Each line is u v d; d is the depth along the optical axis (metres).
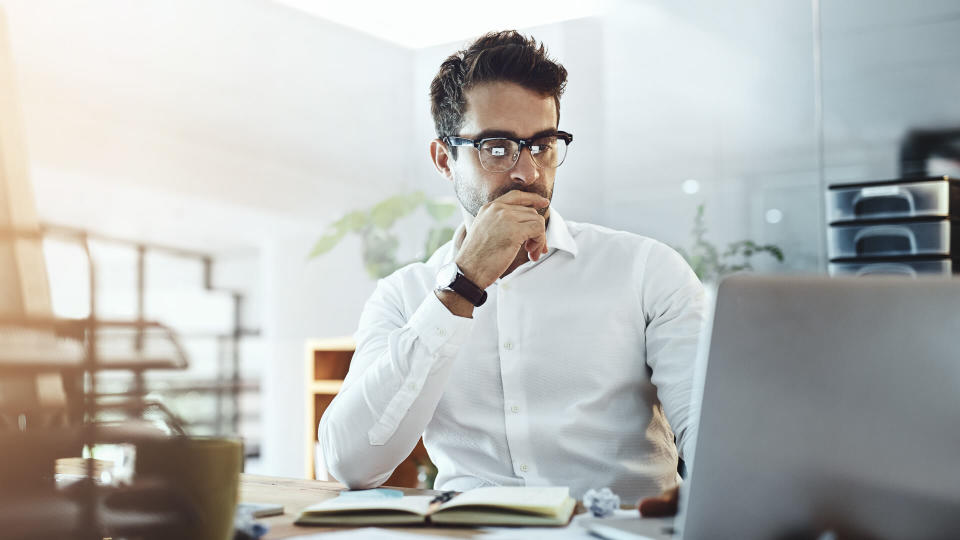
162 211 5.37
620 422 1.13
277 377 5.90
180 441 0.54
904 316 0.52
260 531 0.62
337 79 5.27
